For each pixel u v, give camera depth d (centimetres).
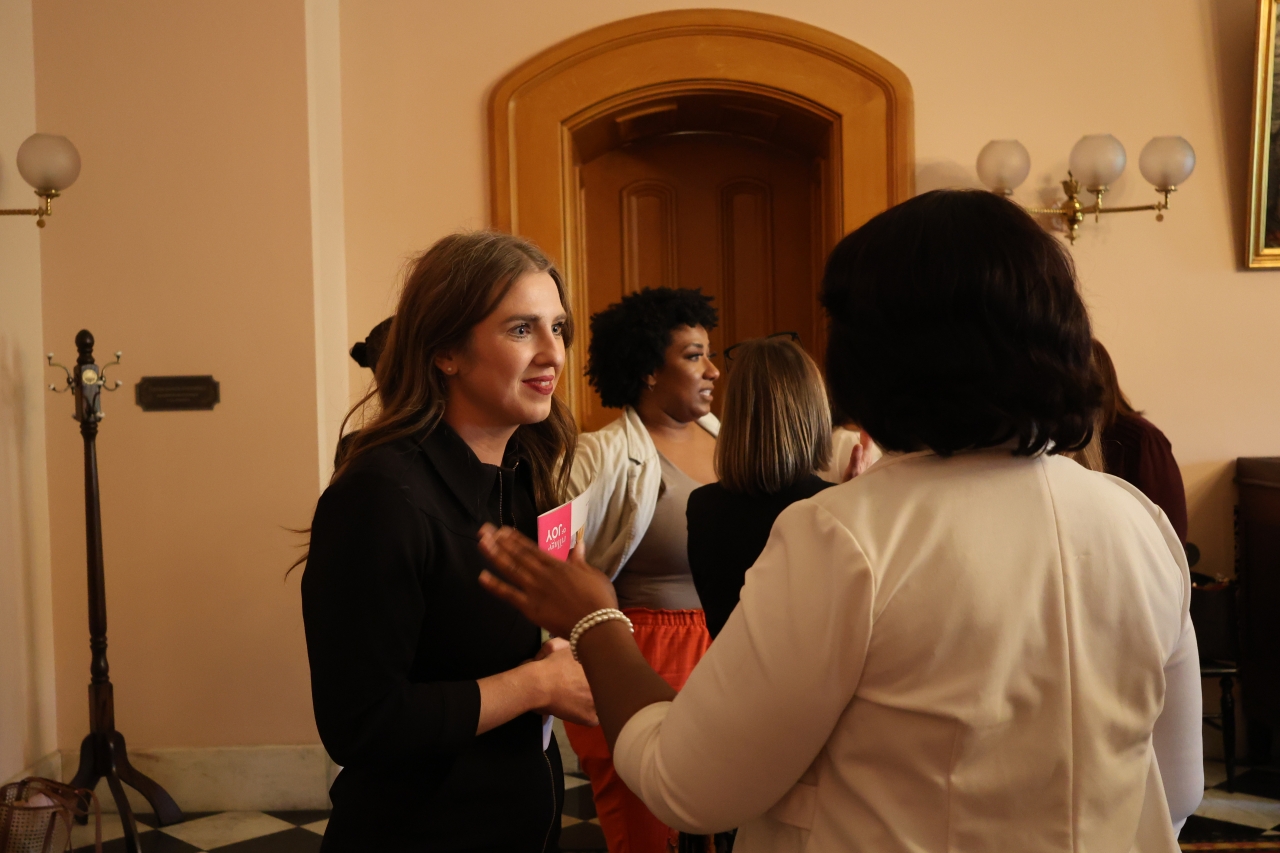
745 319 482
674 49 422
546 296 145
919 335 90
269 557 386
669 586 260
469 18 425
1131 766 92
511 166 421
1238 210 421
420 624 134
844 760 90
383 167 424
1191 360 423
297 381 386
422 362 144
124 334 384
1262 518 402
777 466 200
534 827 146
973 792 86
